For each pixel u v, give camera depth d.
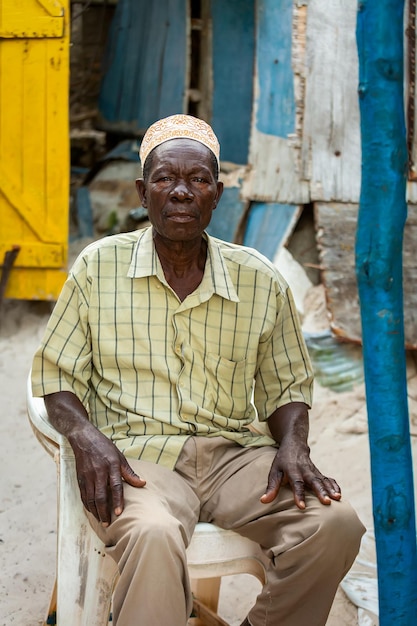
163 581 1.86
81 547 2.14
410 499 2.04
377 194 1.91
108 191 5.32
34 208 4.70
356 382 3.97
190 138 2.19
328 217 4.19
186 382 2.22
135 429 2.20
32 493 3.41
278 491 2.11
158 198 2.15
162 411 2.21
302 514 2.03
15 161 4.66
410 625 2.07
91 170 5.59
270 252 4.33
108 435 2.22
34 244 4.72
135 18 5.37
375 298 1.96
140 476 2.11
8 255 4.71
